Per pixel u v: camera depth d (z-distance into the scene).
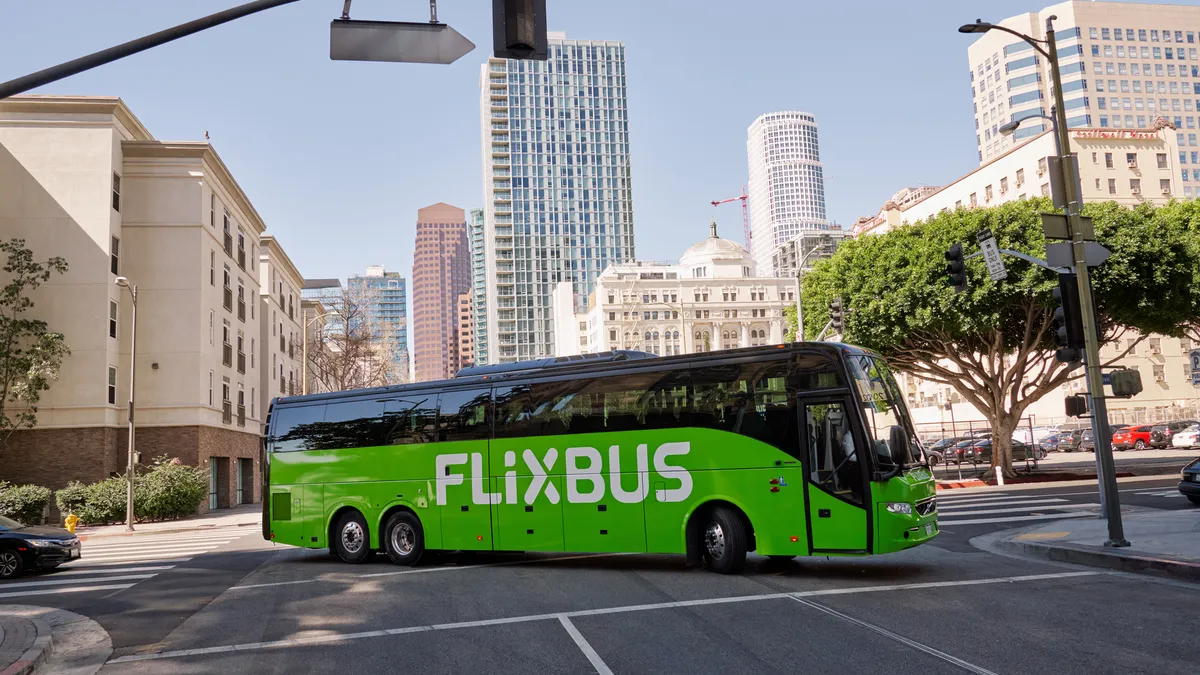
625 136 183.88
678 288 142.38
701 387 12.87
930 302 28.25
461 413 14.93
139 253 35.44
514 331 175.75
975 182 77.44
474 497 14.54
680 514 12.69
